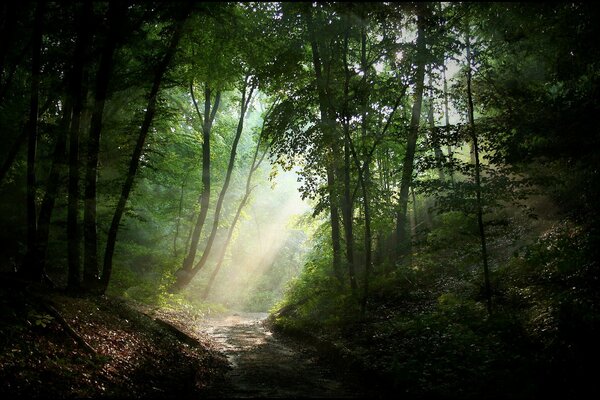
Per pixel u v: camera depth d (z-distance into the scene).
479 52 10.33
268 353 12.56
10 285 8.70
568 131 8.80
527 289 9.98
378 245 20.42
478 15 10.50
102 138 14.21
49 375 6.16
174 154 24.69
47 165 17.20
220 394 7.92
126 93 14.59
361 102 14.10
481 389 6.60
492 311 9.80
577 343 6.50
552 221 13.35
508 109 10.02
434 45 13.30
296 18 13.18
